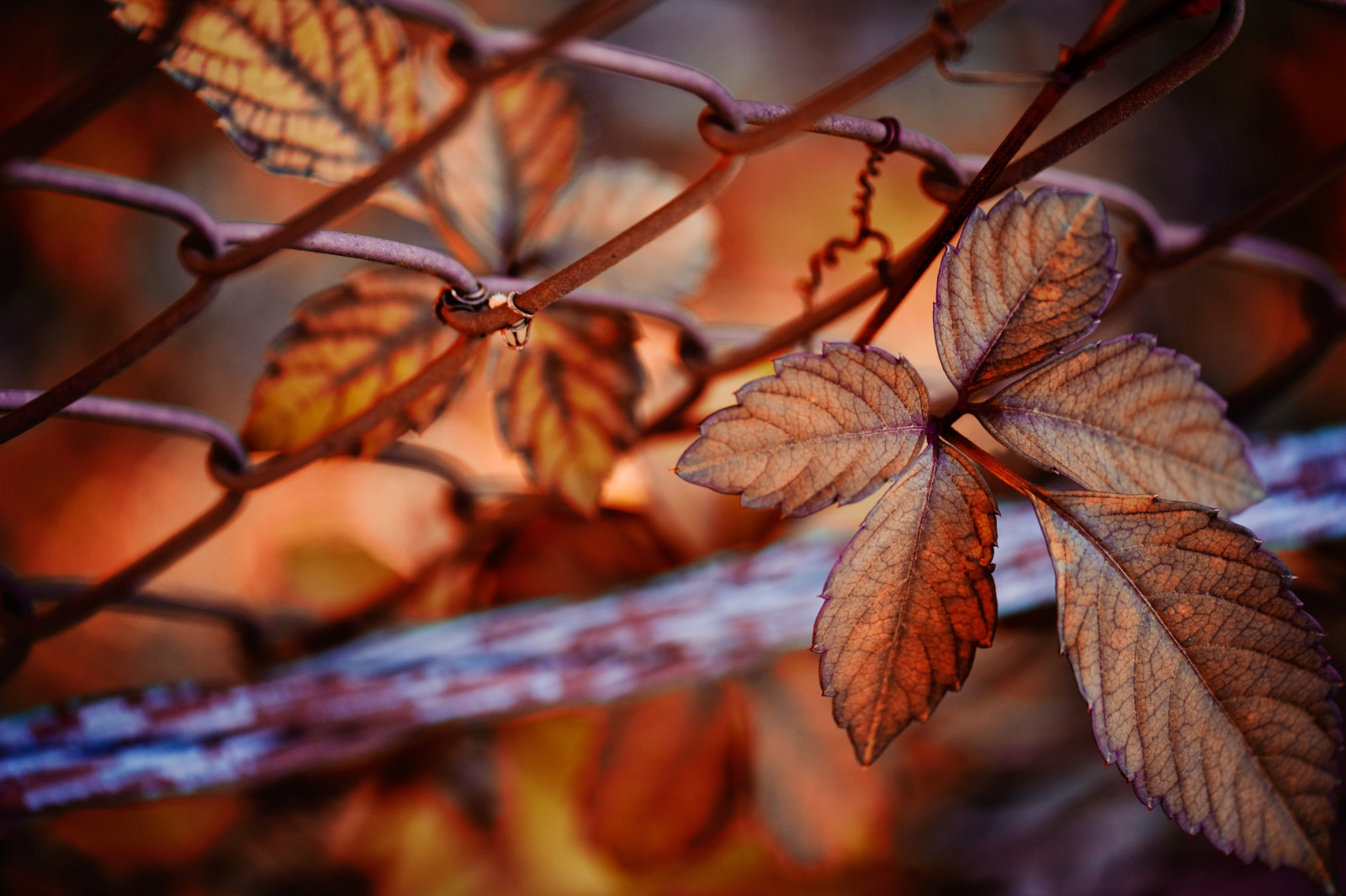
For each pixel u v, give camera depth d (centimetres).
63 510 96
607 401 55
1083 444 47
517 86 55
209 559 93
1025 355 47
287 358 52
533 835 77
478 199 55
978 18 44
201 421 52
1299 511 61
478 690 59
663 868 70
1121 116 47
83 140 108
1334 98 112
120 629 89
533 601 63
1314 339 60
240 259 48
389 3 50
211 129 112
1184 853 80
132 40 48
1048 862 79
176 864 72
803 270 106
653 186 59
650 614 60
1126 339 47
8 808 55
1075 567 46
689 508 69
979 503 46
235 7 49
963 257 47
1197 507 46
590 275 47
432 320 53
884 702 46
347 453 53
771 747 72
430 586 67
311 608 70
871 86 45
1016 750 86
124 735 56
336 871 74
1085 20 123
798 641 60
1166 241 56
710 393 57
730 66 121
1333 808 45
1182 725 46
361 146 51
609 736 72
